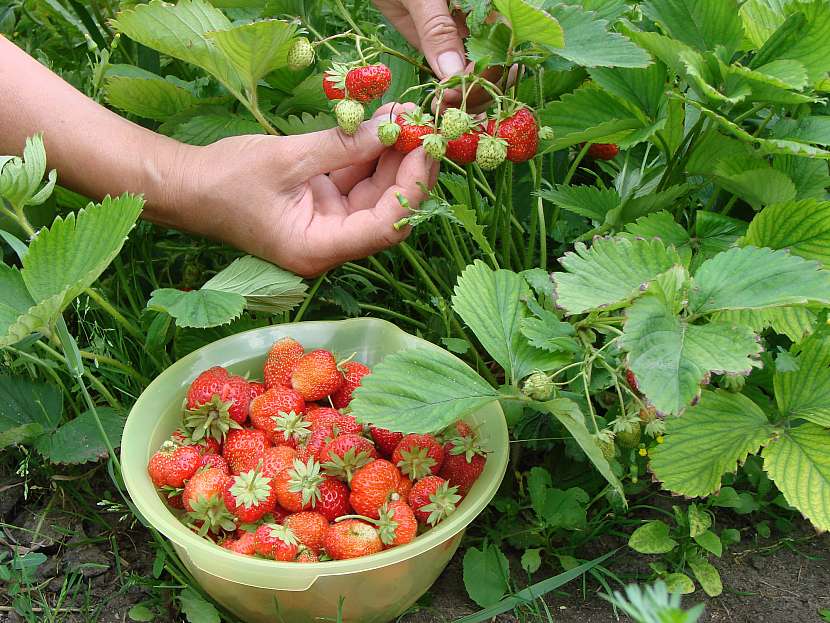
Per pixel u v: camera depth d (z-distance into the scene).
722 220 0.68
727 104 0.67
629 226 0.68
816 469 0.60
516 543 0.66
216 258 0.84
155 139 0.70
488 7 0.63
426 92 0.82
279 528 0.57
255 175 0.67
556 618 0.63
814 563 0.67
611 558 0.67
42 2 0.95
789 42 0.65
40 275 0.61
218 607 0.62
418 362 0.59
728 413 0.63
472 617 0.61
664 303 0.54
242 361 0.69
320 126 0.76
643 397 0.59
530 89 0.74
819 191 0.70
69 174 0.69
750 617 0.63
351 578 0.56
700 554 0.66
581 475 0.70
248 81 0.69
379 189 0.71
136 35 0.68
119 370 0.72
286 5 0.78
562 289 0.56
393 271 0.86
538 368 0.61
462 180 0.79
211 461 0.62
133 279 0.82
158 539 0.63
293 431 0.64
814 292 0.52
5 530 0.68
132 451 0.62
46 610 0.62
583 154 0.79
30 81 0.67
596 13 0.65
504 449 0.62
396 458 0.61
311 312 0.81
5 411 0.69
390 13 0.76
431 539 0.56
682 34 0.70
